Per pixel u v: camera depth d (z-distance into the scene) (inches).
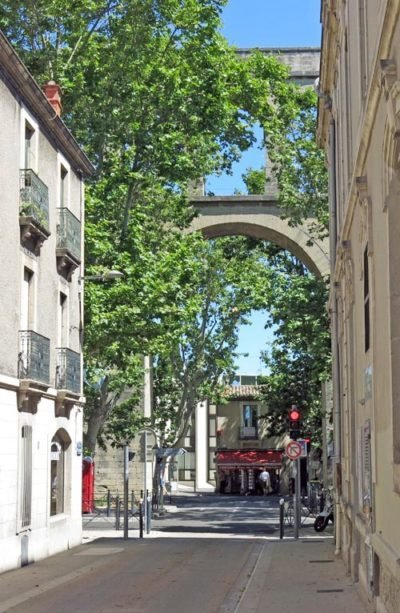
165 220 1381.6
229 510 1926.7
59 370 946.1
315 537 1122.0
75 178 1039.0
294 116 1485.0
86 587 638.5
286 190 1453.0
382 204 396.5
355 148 564.1
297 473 1125.7
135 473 1959.9
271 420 2354.8
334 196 899.4
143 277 1226.6
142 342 1264.8
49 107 881.5
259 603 536.7
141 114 1242.6
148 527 1226.0
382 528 430.9
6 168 783.7
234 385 3614.7
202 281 1897.1
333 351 888.9
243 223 1884.8
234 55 1499.8
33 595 604.4
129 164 1258.0
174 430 2054.6
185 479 3513.8
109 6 1209.4
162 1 1226.0
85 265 1211.9
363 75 503.8
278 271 1947.6
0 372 762.2
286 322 1504.7
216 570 730.2
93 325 1190.9
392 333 365.1
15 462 789.2
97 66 1212.5
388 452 393.4
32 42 1202.6
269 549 912.3
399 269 365.4
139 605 545.0
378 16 389.1
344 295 725.9
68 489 981.2
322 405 1843.0
